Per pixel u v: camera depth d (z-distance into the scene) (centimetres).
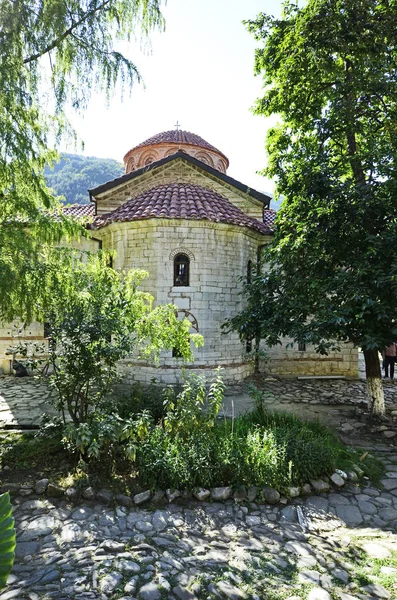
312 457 538
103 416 562
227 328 1157
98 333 559
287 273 858
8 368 1277
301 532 425
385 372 1296
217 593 316
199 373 1107
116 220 1109
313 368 1333
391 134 772
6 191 534
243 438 574
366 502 495
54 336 586
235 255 1181
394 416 856
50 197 584
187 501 474
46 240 553
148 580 329
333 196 741
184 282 1136
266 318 839
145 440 546
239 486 488
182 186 1282
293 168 870
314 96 908
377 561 372
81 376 579
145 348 733
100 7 557
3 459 577
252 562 363
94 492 479
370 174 787
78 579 329
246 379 1230
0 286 484
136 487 491
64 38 539
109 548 378
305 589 326
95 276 619
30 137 528
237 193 1360
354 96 827
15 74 499
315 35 764
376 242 670
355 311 684
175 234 1112
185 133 1778
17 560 359
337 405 965
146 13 583
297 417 796
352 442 703
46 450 598
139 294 705
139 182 1349
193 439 541
